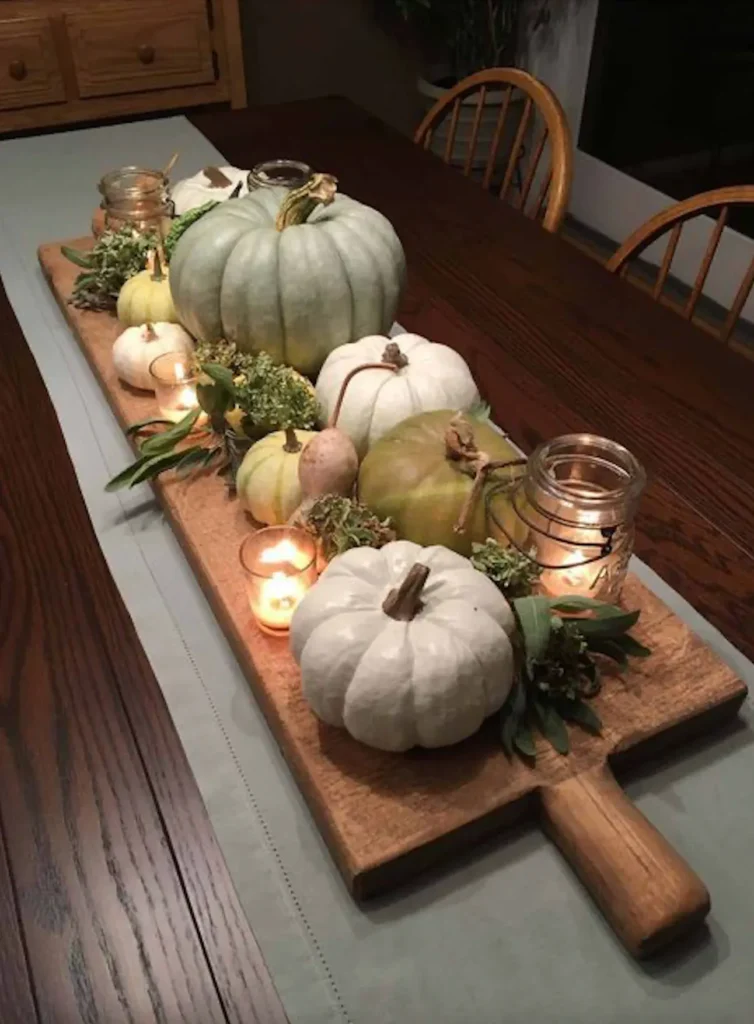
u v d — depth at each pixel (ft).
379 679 2.20
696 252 8.87
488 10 9.60
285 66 10.09
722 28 8.90
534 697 2.44
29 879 2.21
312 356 3.63
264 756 2.49
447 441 2.68
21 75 7.55
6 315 4.42
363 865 2.12
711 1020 1.96
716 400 3.75
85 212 5.21
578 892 2.20
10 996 2.00
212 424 3.29
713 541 3.12
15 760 2.46
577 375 3.92
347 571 2.42
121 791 2.39
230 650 2.80
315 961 2.06
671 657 2.62
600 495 2.45
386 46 10.34
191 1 7.75
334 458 2.78
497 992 2.01
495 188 10.53
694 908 2.03
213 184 4.51
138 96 8.06
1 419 3.75
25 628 2.84
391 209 5.19
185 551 3.10
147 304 3.84
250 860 2.25
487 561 2.51
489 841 2.32
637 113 9.78
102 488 3.40
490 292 4.49
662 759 2.51
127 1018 1.97
